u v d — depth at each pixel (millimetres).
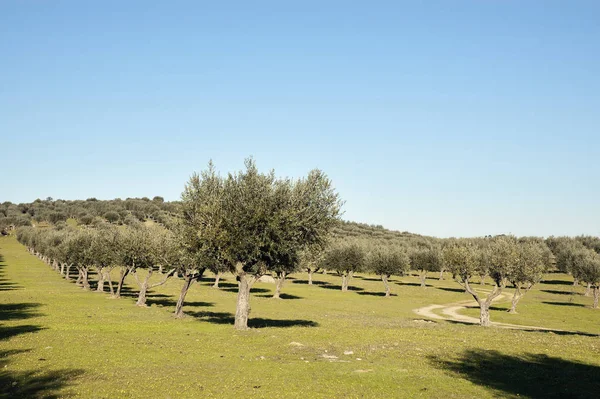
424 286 137875
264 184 40406
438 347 34531
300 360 28266
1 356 26750
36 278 106750
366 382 23312
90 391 20156
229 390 21125
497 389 22984
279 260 41594
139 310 56500
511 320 73688
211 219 39688
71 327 39094
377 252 114312
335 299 94688
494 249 69125
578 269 100688
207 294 90812
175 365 25891
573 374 26641
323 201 42250
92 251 82062
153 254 61531
